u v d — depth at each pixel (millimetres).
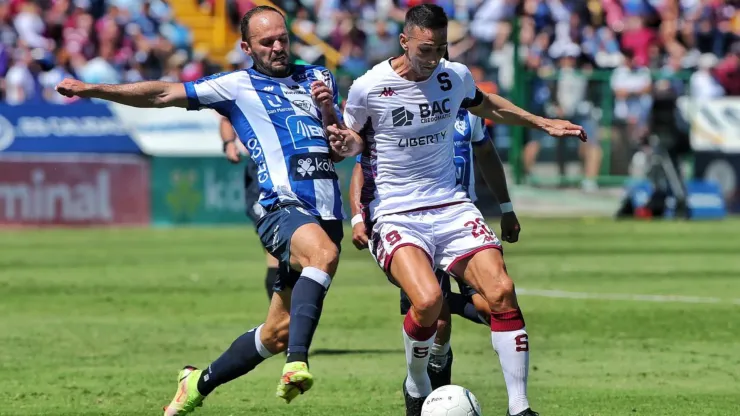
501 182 25062
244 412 23906
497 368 28859
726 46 92500
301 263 20797
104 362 29547
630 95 78562
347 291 43156
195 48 81625
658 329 34719
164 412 22125
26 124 68938
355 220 22703
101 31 80500
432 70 21531
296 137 22047
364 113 22094
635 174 79125
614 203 79312
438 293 20922
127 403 24766
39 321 36188
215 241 61938
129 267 50531
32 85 75562
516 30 77188
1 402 24797
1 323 35781
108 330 34469
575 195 79250
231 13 81250
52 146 69250
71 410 24062
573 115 78375
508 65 78812
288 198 21812
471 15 85438
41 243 60688
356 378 27500
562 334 33875
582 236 65000
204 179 71625
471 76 22453
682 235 65562
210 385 21547
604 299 40875
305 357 19672
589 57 82938
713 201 77562
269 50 22078
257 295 42031
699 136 79188
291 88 22312
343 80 74938
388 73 21906
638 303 39938
